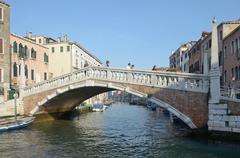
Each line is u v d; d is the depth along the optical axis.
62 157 13.95
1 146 16.17
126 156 14.15
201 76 16.97
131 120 32.44
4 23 27.69
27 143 17.12
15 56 31.17
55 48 46.88
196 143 16.41
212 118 16.33
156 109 51.00
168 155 14.12
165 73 18.22
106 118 34.81
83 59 54.03
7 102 24.78
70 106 31.56
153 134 20.98
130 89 19.77
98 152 15.03
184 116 17.45
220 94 16.59
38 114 26.27
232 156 13.54
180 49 50.12
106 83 21.02
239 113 15.55
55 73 46.50
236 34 23.78
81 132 21.98
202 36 35.16
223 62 27.36
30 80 34.03
